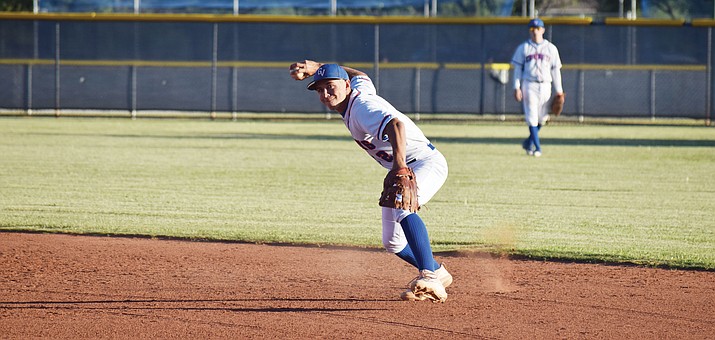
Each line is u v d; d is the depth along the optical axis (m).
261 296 17.39
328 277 19.22
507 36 69.88
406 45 70.75
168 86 72.06
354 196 31.50
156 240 23.45
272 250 22.23
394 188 14.94
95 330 14.85
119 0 85.69
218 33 71.69
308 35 71.38
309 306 16.59
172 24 71.69
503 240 23.42
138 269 19.84
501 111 70.31
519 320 15.68
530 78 45.09
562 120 70.88
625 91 69.19
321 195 31.73
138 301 16.88
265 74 71.75
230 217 26.97
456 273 19.70
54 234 24.09
